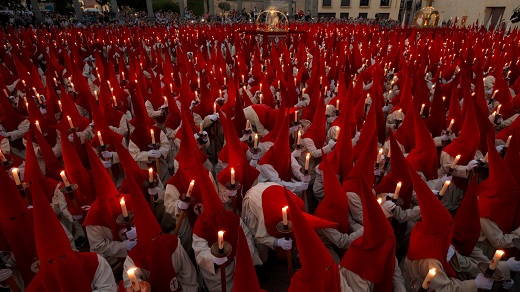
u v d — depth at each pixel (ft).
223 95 28.35
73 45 48.60
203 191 11.20
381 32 74.54
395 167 13.78
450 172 14.99
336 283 8.37
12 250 10.87
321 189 17.72
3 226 10.59
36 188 8.41
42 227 8.46
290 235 12.05
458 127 20.84
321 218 12.43
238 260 7.80
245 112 22.48
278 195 12.19
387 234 9.25
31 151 13.71
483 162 15.15
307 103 26.55
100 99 21.94
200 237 11.50
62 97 20.63
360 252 9.71
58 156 20.10
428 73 36.19
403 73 32.73
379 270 9.40
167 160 21.12
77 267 9.01
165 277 9.96
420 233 10.24
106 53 55.42
